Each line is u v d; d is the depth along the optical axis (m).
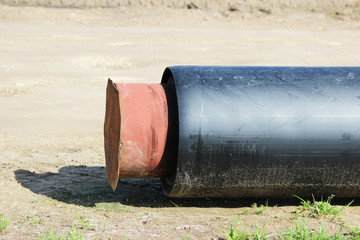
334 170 7.61
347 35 40.12
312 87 7.77
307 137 7.48
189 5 50.78
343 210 8.15
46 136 13.07
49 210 7.80
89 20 44.66
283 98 7.59
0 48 28.56
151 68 23.97
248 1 51.03
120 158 7.36
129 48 29.64
